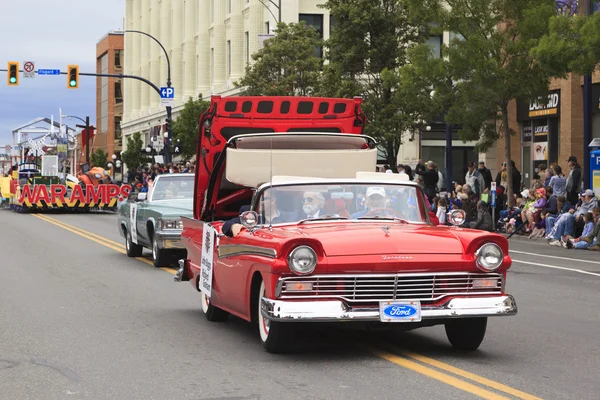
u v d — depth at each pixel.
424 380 8.27
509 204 33.19
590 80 29.88
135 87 105.19
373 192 10.37
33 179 49.16
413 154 57.38
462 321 9.61
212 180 12.74
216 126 13.37
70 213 47.22
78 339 10.72
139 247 22.02
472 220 30.39
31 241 27.11
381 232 9.19
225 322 12.09
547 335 10.95
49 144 74.81
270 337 9.39
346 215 10.20
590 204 27.14
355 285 8.78
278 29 47.66
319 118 13.73
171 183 21.31
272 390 7.90
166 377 8.53
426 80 35.94
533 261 22.23
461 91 34.44
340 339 10.56
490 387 7.95
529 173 44.34
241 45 69.06
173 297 14.73
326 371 8.70
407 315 8.73
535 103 37.00
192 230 12.87
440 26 34.56
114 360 9.41
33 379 8.53
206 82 77.62
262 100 13.49
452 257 8.92
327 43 42.75
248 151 11.88
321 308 8.62
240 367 8.95
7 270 18.81
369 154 12.09
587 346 10.16
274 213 10.16
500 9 33.81
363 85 42.78
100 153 123.19
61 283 16.59
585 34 25.73
